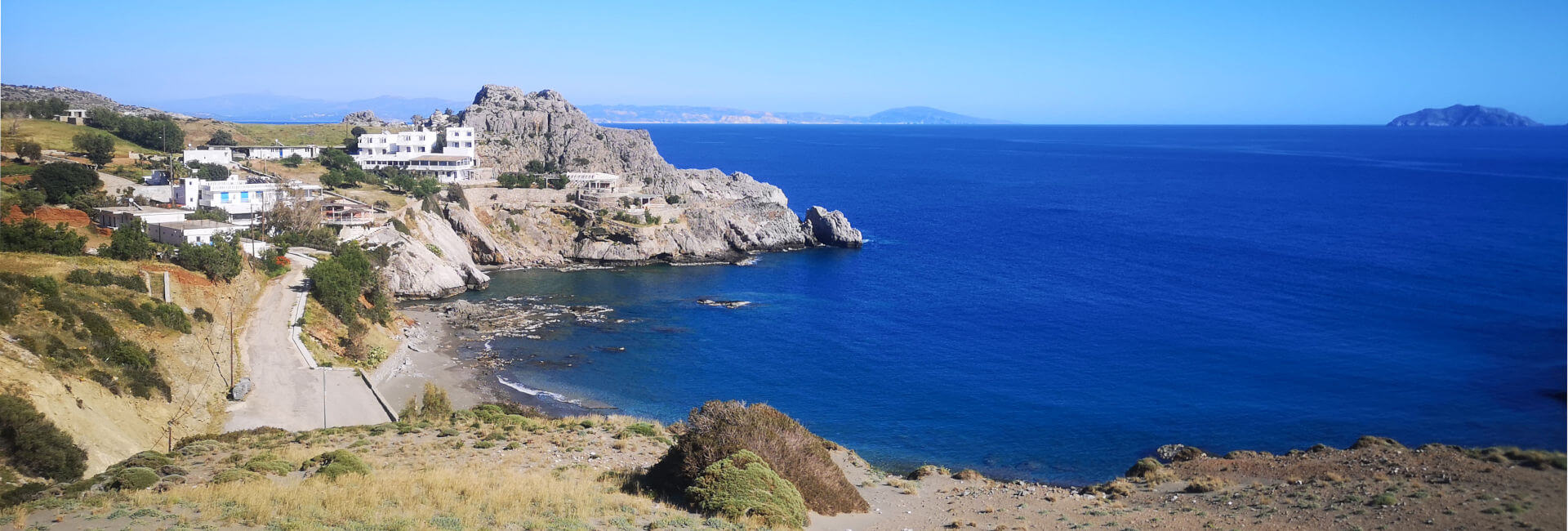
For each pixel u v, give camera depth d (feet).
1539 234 540.93
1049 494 157.28
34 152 430.61
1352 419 231.50
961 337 324.80
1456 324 327.06
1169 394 257.34
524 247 474.08
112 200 379.35
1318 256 478.18
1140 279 426.51
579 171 625.00
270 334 258.98
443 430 175.63
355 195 454.81
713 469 125.80
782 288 414.82
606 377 275.59
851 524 127.54
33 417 148.87
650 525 108.27
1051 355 299.99
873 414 244.42
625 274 447.01
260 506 105.40
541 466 148.66
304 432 182.09
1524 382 257.55
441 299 381.60
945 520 133.80
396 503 112.68
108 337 201.36
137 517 101.24
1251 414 238.48
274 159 551.18
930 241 558.56
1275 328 329.11
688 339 321.73
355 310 298.76
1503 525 112.47
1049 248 524.52
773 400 256.11
